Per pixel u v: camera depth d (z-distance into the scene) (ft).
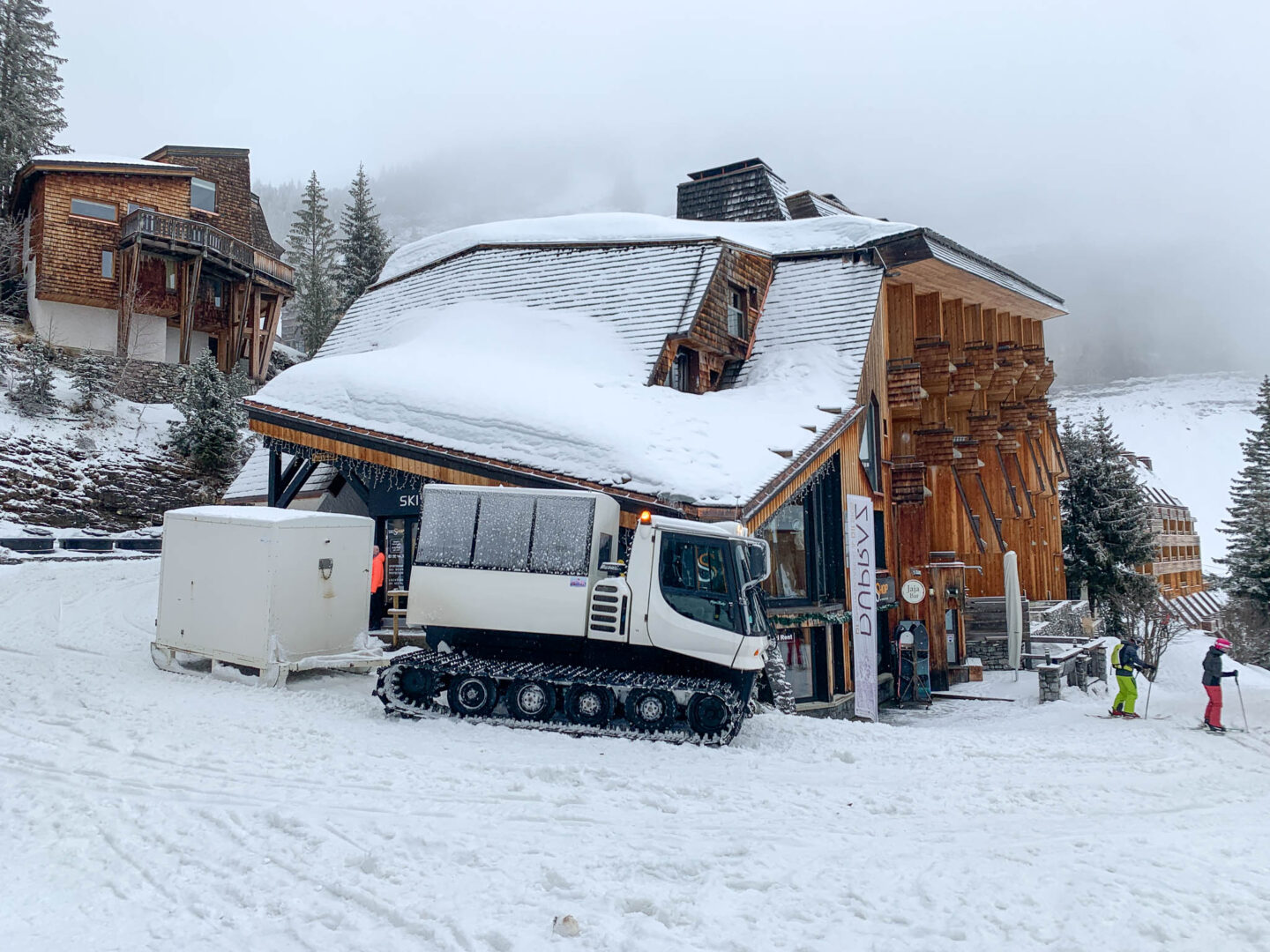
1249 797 31.83
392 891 18.70
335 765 29.40
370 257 171.63
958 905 18.74
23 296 123.24
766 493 52.37
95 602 69.05
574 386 62.34
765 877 20.11
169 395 122.21
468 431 56.85
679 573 38.42
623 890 18.95
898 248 76.28
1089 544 124.98
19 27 149.59
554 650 39.70
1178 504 250.78
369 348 87.66
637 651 38.70
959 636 81.20
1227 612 157.89
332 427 60.64
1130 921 17.97
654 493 48.60
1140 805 29.71
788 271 80.89
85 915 17.58
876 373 75.36
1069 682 67.51
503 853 21.24
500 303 81.35
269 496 66.54
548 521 40.24
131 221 118.93
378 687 38.50
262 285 136.98
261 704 39.42
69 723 34.19
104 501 100.32
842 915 18.10
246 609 44.93
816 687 65.36
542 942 16.33
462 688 38.11
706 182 105.81
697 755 33.78
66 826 22.67
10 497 93.35
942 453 82.38
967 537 89.20
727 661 37.27
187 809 24.23
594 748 33.81
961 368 89.15
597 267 79.61
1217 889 20.31
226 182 140.56
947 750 37.55
